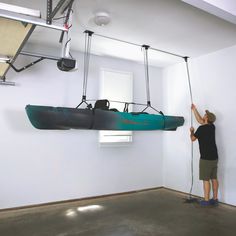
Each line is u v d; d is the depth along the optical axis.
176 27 3.13
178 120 4.35
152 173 4.88
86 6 2.61
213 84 4.09
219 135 3.95
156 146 4.99
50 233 2.71
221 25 3.05
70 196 3.92
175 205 3.77
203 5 2.08
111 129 3.55
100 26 3.13
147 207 3.67
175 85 4.86
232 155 3.74
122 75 4.54
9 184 3.45
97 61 4.34
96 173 4.20
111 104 4.38
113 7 2.63
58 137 3.86
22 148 3.57
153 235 2.68
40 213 3.35
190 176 4.43
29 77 3.68
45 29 3.20
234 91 3.76
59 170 3.85
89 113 3.31
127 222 3.05
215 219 3.15
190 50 4.04
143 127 3.87
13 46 2.01
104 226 2.92
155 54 4.27
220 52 4.00
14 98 3.55
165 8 2.64
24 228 2.84
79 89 4.12
